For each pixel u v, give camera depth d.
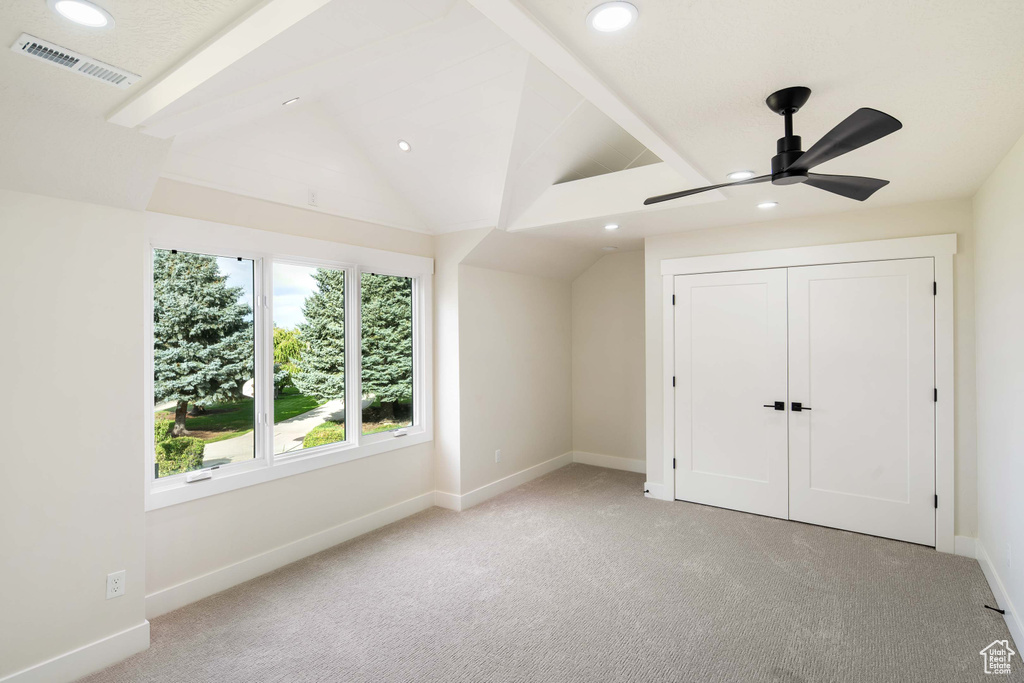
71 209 2.16
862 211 3.55
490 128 3.09
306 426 3.44
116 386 2.29
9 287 2.00
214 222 2.81
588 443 5.72
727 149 2.35
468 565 3.18
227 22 1.34
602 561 3.22
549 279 5.39
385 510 3.88
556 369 5.50
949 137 2.24
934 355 3.34
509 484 4.76
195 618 2.59
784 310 3.84
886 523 3.50
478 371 4.41
